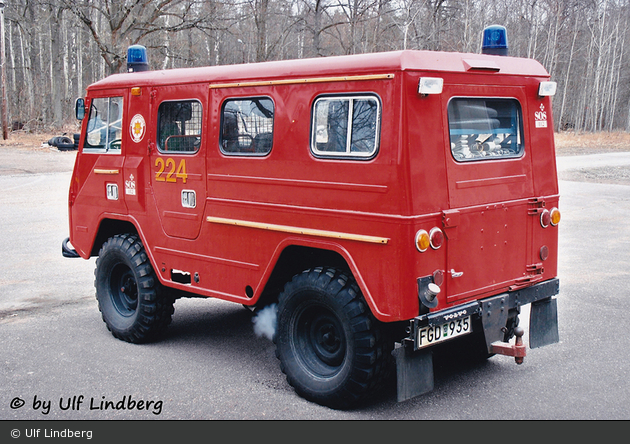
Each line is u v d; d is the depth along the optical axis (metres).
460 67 4.43
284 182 4.76
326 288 4.47
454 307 4.41
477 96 4.57
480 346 5.41
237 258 5.18
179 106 5.64
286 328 4.83
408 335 4.23
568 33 57.00
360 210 4.28
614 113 64.69
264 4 34.53
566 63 60.44
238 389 4.99
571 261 9.38
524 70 5.00
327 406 4.63
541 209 5.09
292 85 4.68
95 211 6.57
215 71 5.30
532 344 5.20
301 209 4.65
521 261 4.98
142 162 5.97
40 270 9.03
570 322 6.58
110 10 33.34
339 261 4.83
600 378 5.12
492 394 4.84
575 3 55.75
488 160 4.66
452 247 4.36
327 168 4.46
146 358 5.70
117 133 6.31
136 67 6.42
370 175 4.20
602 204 15.18
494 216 4.69
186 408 4.64
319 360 4.77
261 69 4.91
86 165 6.64
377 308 4.23
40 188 17.67
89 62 51.69
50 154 29.22
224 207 5.24
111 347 6.00
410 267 4.09
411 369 4.25
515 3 45.59
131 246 6.13
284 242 4.77
